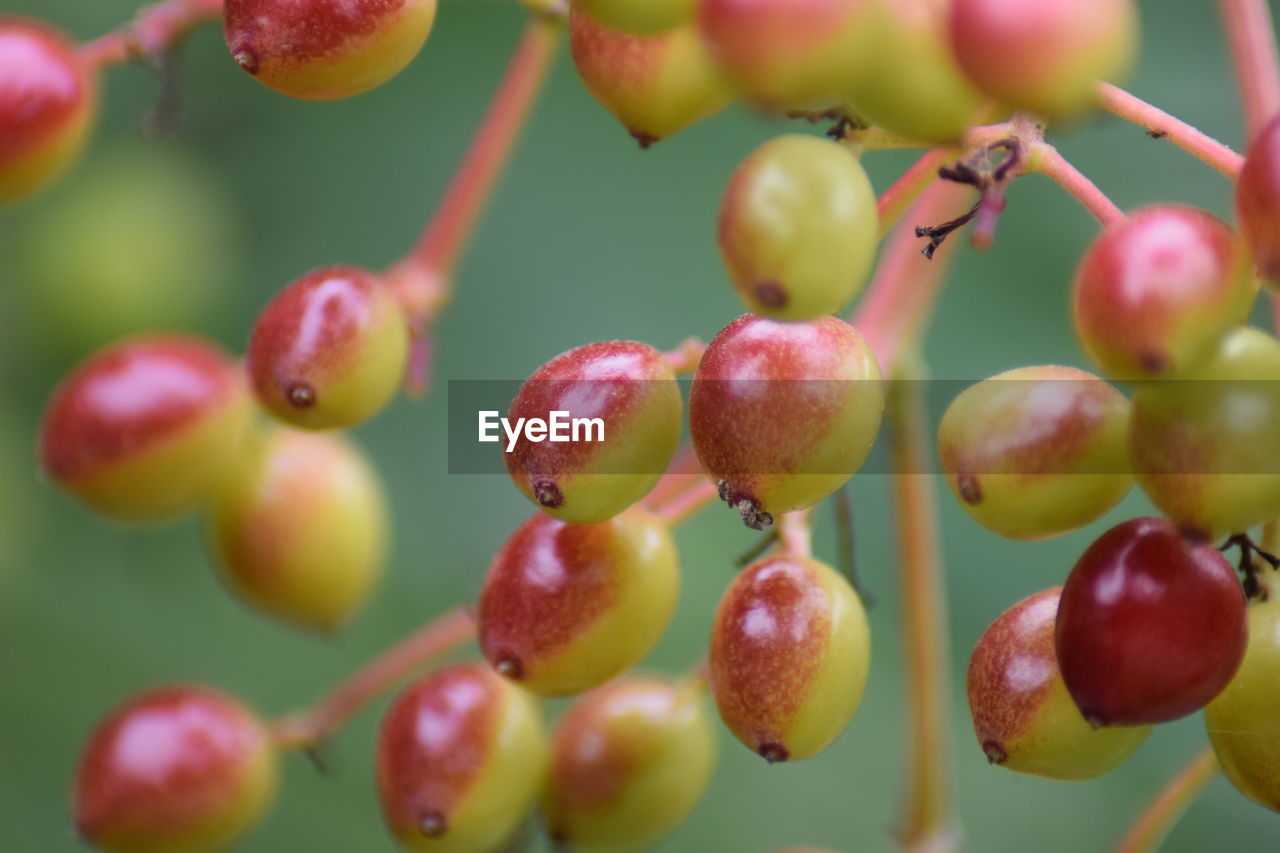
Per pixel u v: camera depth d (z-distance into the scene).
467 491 0.23
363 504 0.22
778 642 0.18
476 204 0.21
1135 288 0.16
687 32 0.17
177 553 0.23
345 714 0.21
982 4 0.16
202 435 0.21
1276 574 0.17
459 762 0.19
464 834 0.19
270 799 0.21
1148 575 0.17
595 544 0.18
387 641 0.23
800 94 0.16
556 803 0.20
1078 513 0.18
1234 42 0.18
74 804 0.20
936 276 0.21
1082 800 0.23
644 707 0.20
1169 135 0.17
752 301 0.16
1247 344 0.16
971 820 0.23
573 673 0.18
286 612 0.22
